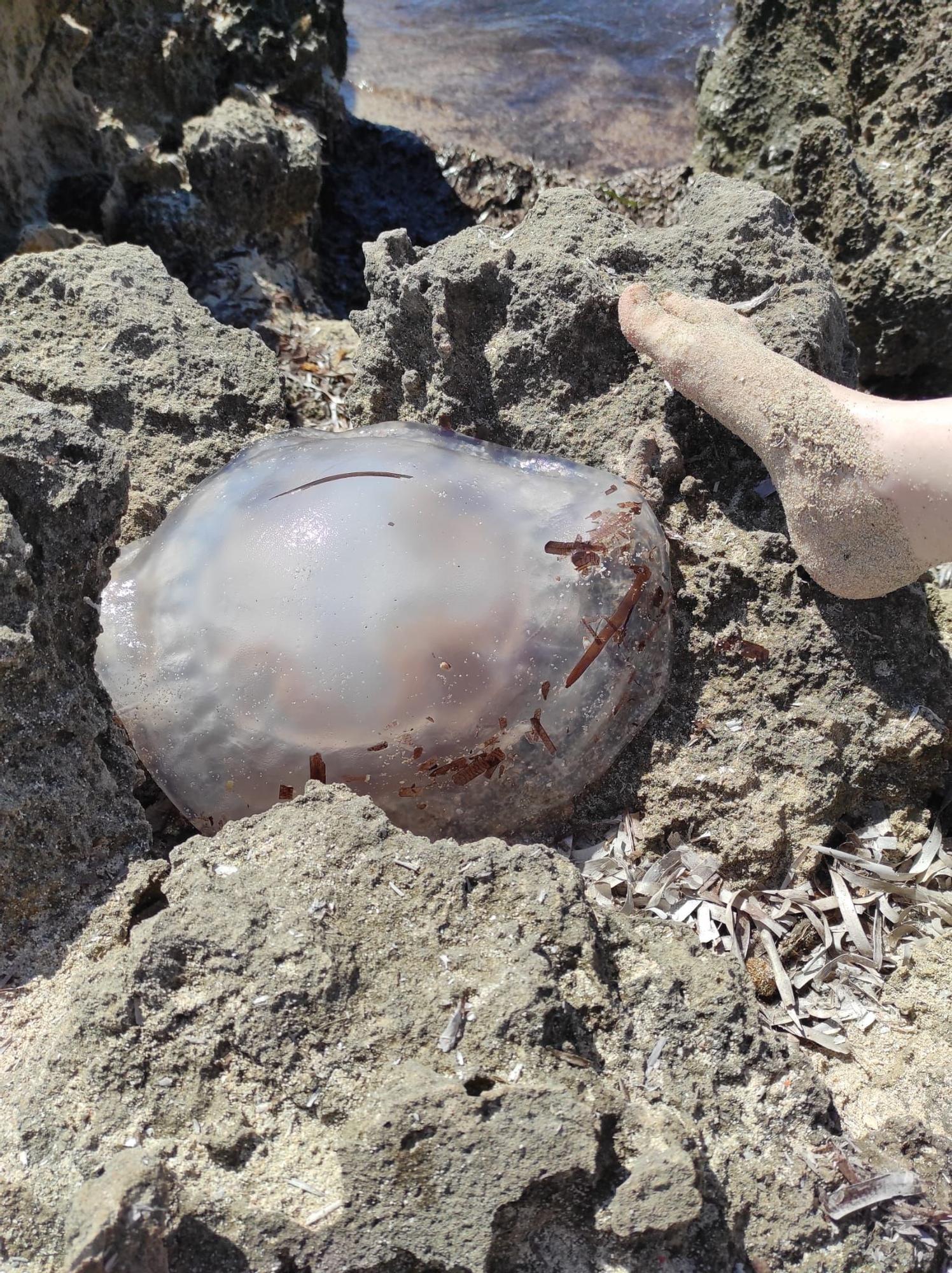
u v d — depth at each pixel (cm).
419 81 154
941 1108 48
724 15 168
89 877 51
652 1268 41
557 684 57
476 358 70
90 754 52
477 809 58
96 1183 39
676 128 149
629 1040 45
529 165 140
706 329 64
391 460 60
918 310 100
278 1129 42
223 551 57
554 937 46
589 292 68
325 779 55
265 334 96
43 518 51
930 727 60
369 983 44
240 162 104
